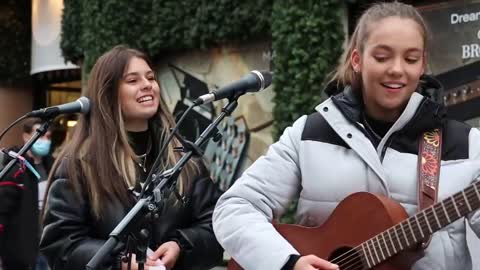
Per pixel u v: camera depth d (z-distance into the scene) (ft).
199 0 28.22
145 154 11.66
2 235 19.71
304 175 8.71
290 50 23.94
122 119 11.44
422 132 8.41
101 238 11.03
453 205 7.61
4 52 44.09
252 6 26.35
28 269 20.01
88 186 11.05
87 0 32.42
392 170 8.34
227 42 28.30
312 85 23.45
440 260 8.09
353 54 8.64
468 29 21.35
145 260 9.68
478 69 21.13
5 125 44.55
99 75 11.62
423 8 22.20
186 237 11.14
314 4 23.39
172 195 11.28
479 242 8.55
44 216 11.21
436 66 21.95
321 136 8.74
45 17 41.73
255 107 27.45
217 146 28.58
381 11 8.32
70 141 11.65
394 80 8.07
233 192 9.06
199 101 10.19
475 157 8.26
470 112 21.26
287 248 8.26
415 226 7.82
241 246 8.54
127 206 11.01
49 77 44.16
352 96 8.64
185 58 29.96
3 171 12.16
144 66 11.66
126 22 30.58
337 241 8.55
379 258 8.11
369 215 8.25
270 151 9.16
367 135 8.51
